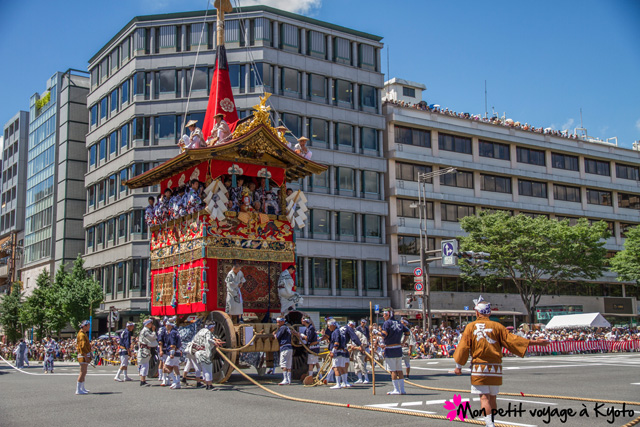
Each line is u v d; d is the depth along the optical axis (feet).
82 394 54.39
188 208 66.69
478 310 32.37
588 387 58.75
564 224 189.06
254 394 52.70
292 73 188.03
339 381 57.11
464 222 189.37
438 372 82.33
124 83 196.65
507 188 224.33
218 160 66.59
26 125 294.46
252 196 69.41
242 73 182.29
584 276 191.62
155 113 185.78
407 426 35.40
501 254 181.06
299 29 192.85
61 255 225.15
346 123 195.31
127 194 191.31
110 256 198.59
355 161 195.00
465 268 185.98
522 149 229.66
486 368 31.50
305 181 185.68
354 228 193.98
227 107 77.87
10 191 299.99
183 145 67.62
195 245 65.92
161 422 37.52
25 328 211.61
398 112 205.77
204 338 56.90
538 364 100.12
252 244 67.10
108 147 204.95
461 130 212.64
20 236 283.38
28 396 53.42
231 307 61.57
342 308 186.70
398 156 200.23
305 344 63.77
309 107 188.03
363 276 194.08
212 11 187.21
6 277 297.53
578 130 268.21
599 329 183.01
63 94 238.27
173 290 70.08
